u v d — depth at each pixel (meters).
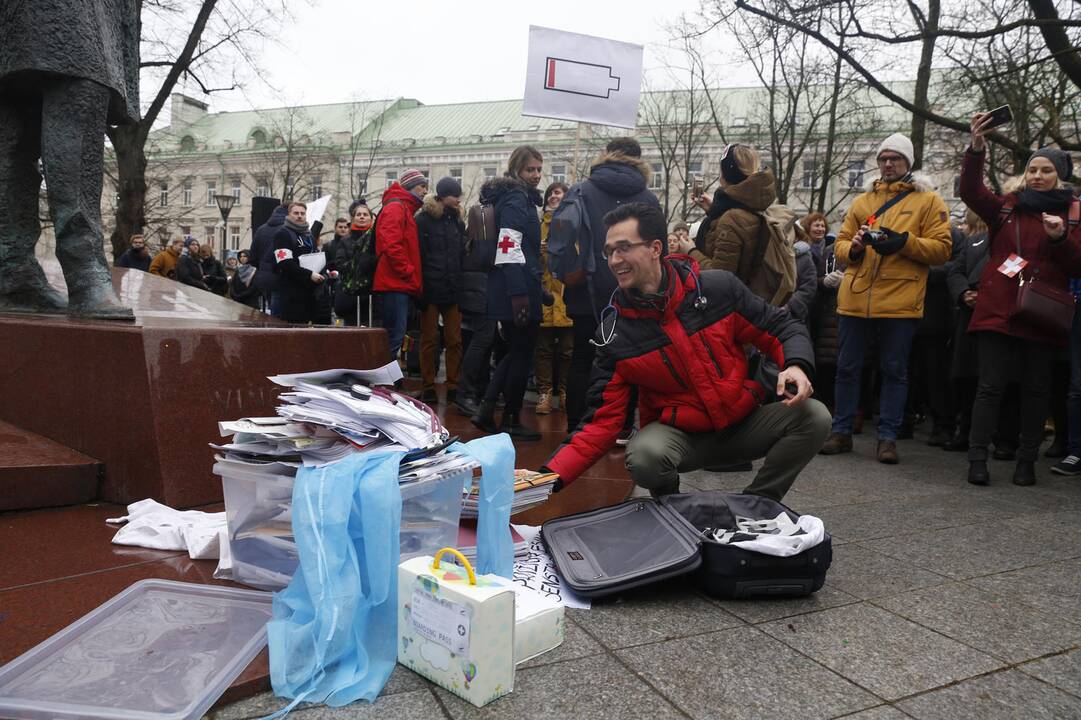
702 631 2.11
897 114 29.81
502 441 2.29
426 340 6.19
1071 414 4.68
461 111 52.03
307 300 6.75
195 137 53.56
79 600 2.03
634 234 2.59
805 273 5.85
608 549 2.51
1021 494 4.05
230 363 3.06
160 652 1.75
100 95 3.56
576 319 4.38
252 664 1.72
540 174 4.88
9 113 3.85
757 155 4.08
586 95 5.39
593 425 2.81
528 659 1.91
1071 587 2.56
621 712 1.66
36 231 4.09
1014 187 4.53
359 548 1.87
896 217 4.72
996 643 2.10
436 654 1.74
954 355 5.32
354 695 1.67
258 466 2.02
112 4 3.68
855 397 5.24
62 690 1.57
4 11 3.37
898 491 4.06
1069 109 11.65
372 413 2.03
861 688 1.81
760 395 2.81
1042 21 7.47
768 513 2.70
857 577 2.62
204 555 2.35
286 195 36.59
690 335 2.69
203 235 51.06
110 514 2.80
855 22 8.26
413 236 5.68
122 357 2.88
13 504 2.76
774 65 19.41
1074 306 4.13
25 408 3.17
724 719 1.65
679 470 2.84
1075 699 1.79
